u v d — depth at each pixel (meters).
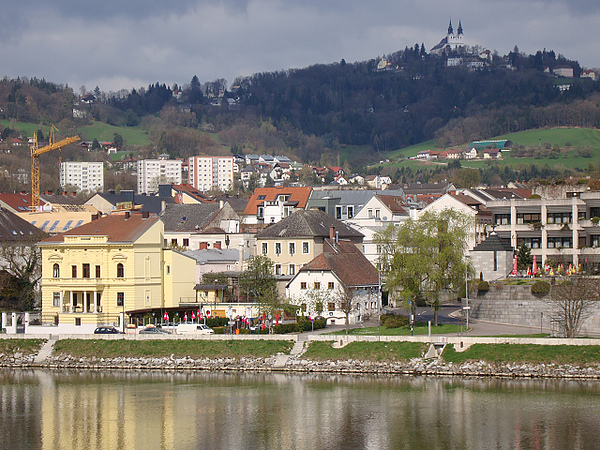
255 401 181.88
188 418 171.00
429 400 178.00
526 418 164.25
